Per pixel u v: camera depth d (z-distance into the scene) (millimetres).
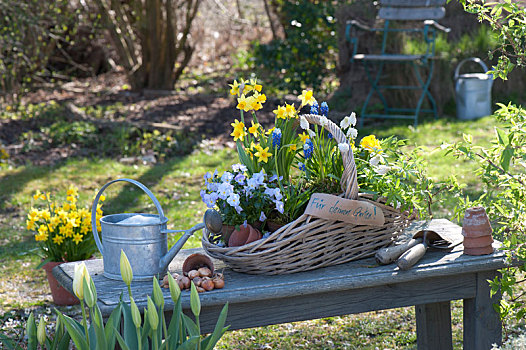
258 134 2447
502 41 2611
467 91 8547
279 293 2082
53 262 3664
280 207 2195
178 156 7922
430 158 6773
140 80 12047
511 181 2527
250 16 14805
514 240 2367
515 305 2494
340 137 2252
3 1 9422
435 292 2328
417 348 2809
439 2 8250
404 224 2492
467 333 2465
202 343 1903
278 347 3143
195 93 11633
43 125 9477
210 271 2150
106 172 7113
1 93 10531
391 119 9031
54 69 13516
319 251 2230
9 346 2316
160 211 2246
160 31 11680
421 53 9023
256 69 12406
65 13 11062
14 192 6352
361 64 9547
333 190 2357
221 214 2279
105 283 2211
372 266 2264
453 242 2475
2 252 4762
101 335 1793
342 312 2229
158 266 2227
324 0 10500
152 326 1751
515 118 2557
